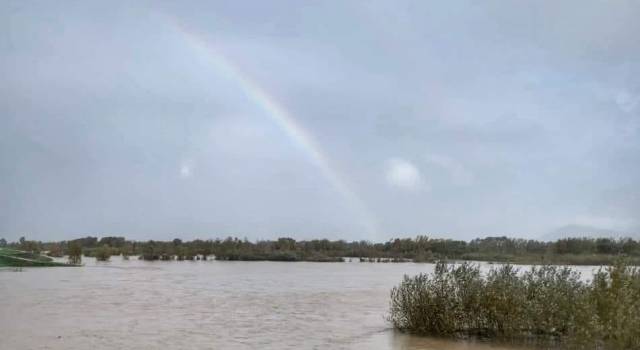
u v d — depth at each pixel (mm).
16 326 20812
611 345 17453
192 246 109438
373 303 32031
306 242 124125
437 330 20656
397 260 111188
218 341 18766
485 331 20641
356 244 124188
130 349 16953
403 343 18875
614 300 18156
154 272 58750
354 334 20688
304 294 37156
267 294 36781
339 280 52094
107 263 80938
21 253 87625
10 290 35406
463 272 21625
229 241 112875
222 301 31734
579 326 17906
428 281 21844
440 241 116125
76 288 37375
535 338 20031
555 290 20297
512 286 20703
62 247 113125
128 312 25734
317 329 21859
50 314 24344
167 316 24688
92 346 17250
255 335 20188
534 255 85000
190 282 45781
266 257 108812
